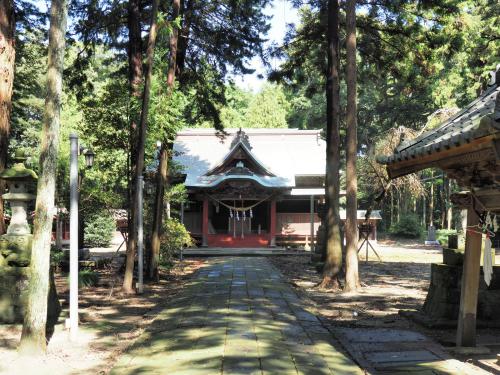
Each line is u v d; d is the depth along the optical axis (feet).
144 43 53.11
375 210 110.52
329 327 27.17
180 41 59.16
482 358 20.99
